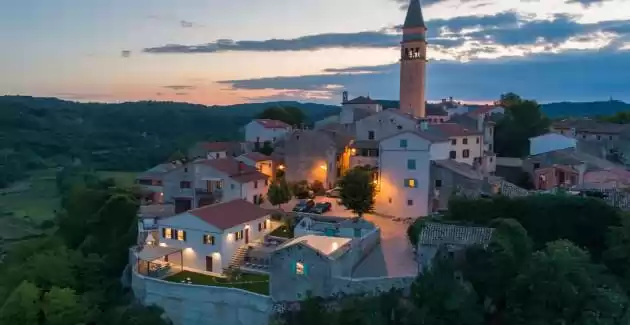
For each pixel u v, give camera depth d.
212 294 51.28
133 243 67.31
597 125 102.25
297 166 83.81
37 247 73.56
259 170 85.25
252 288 52.16
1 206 143.00
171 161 113.62
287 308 47.59
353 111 105.38
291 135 85.88
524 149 93.31
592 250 53.34
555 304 42.78
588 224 53.91
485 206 57.00
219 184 77.50
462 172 68.44
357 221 61.00
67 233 80.12
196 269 58.75
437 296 44.25
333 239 53.62
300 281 48.66
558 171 72.88
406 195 70.75
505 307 45.69
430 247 49.84
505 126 96.12
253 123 108.62
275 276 49.47
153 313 52.47
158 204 83.19
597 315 41.78
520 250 47.53
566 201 55.06
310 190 80.94
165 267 58.50
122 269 66.00
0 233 117.25
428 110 112.38
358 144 85.00
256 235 63.34
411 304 45.06
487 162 83.69
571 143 85.06
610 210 53.66
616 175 69.62
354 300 45.75
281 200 72.94
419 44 102.31
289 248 49.06
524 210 55.97
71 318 54.31
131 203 76.31
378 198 72.38
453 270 46.91
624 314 42.59
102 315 55.75
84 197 84.81
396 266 52.50
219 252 57.25
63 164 195.00
